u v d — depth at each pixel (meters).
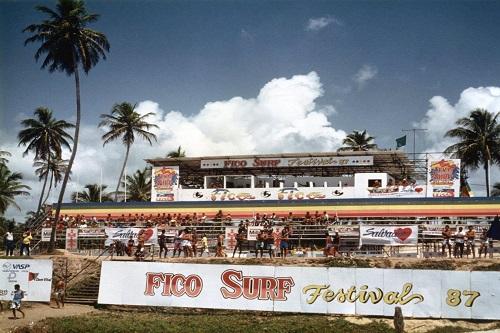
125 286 26.91
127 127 69.38
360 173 46.44
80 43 41.22
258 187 51.50
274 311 25.03
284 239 31.81
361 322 23.58
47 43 41.06
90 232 36.97
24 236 36.22
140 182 82.19
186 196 50.09
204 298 25.89
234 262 30.83
